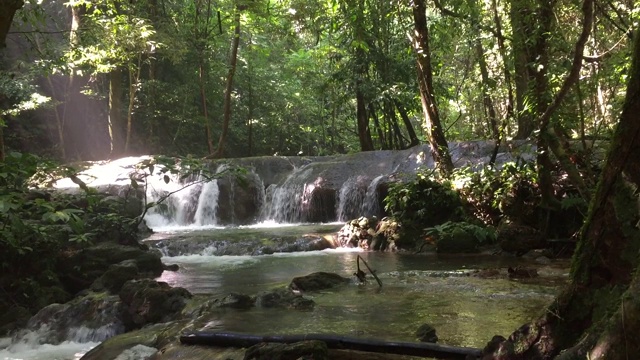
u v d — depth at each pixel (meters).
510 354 3.22
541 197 9.69
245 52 24.77
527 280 7.19
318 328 4.95
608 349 2.34
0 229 6.86
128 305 6.32
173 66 22.92
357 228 11.56
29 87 17.16
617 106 9.16
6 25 5.93
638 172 2.77
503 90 12.45
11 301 7.19
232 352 4.45
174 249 11.05
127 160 16.23
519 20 8.71
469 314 5.39
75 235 8.31
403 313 5.51
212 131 24.78
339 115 27.16
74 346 6.02
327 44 21.62
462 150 13.59
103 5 17.59
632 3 10.27
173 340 4.98
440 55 19.23
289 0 17.11
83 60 15.34
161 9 20.78
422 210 11.02
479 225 10.62
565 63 8.17
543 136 8.66
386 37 17.47
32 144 20.58
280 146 26.92
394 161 15.02
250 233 12.41
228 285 7.65
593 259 2.90
